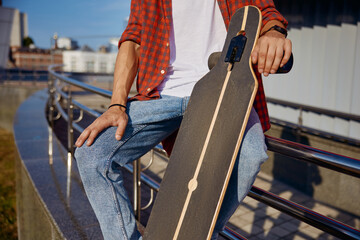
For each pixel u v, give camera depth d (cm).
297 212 103
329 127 434
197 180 95
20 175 335
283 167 323
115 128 108
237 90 92
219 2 113
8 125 1059
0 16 1919
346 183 295
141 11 122
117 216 107
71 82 298
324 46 435
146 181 194
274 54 82
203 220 88
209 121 98
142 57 122
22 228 323
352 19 395
